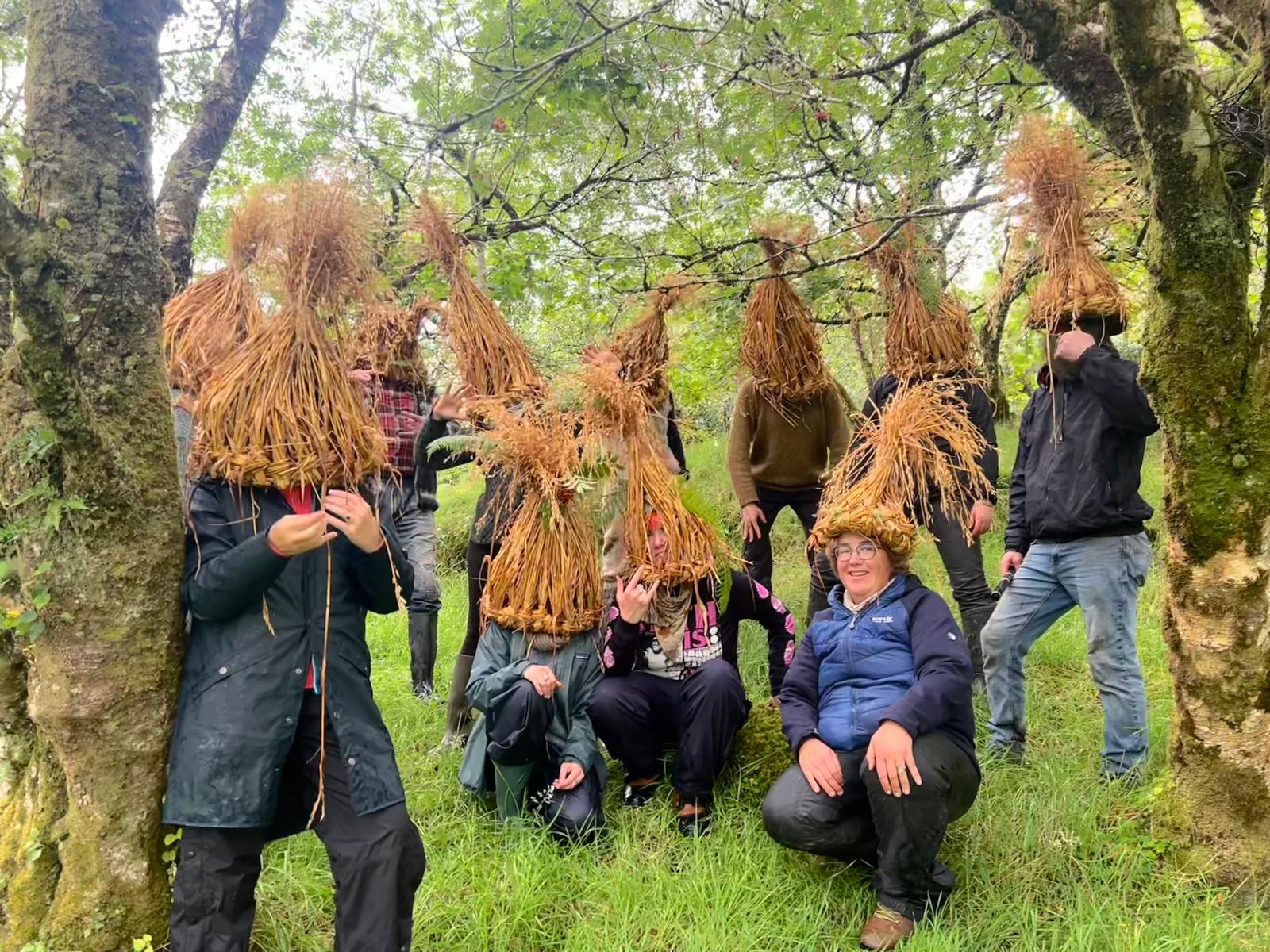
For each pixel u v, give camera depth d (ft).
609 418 10.89
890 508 9.69
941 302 12.73
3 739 7.65
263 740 6.32
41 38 6.39
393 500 13.62
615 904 8.52
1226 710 8.46
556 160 13.65
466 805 10.80
